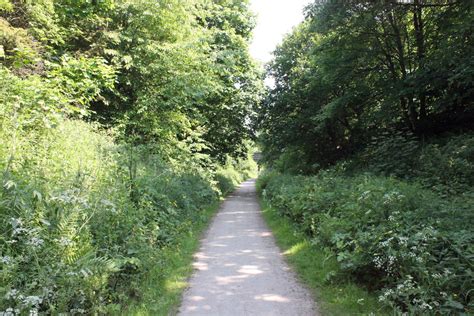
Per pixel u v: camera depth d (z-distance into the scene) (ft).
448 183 31.60
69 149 23.49
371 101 62.64
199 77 49.85
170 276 21.27
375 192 24.06
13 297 11.71
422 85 45.39
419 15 51.16
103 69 33.76
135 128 48.42
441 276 14.47
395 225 18.34
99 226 18.51
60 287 13.79
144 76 48.85
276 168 110.63
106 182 21.99
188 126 59.77
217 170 87.10
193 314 16.34
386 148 43.29
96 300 14.65
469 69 37.19
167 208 30.35
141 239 20.67
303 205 33.53
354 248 20.20
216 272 22.61
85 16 42.04
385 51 55.93
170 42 50.06
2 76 24.06
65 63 31.65
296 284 20.33
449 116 50.08
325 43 59.41
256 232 36.06
